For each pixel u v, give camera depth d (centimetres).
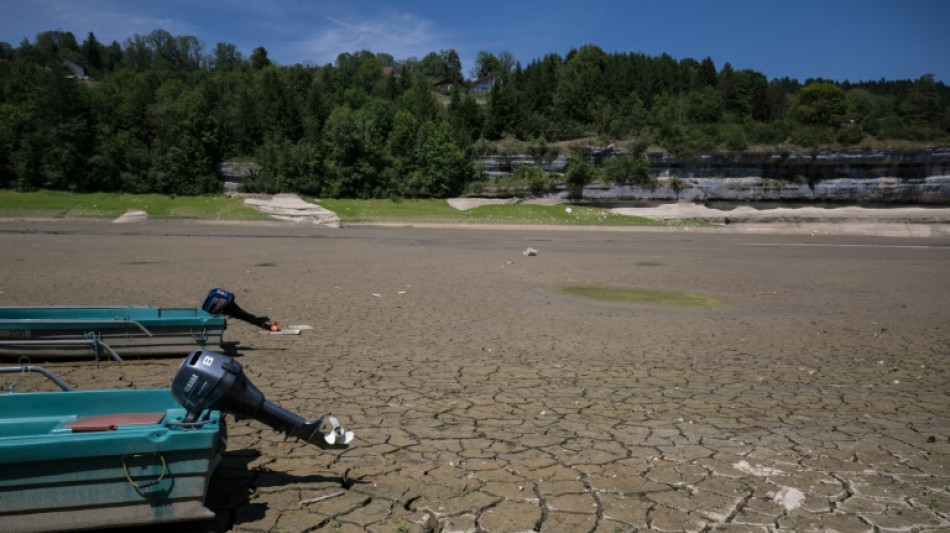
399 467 596
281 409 505
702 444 682
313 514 488
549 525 480
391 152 9344
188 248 3372
